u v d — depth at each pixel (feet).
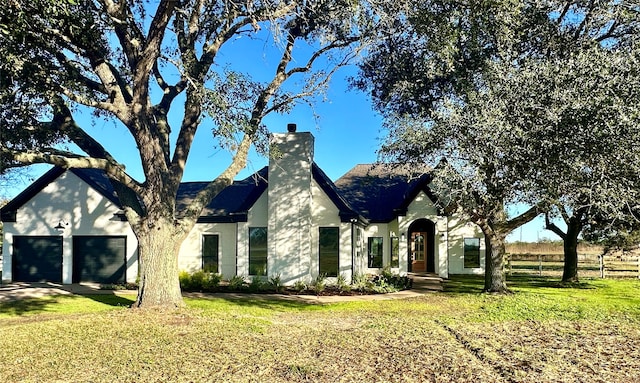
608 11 43.06
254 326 36.22
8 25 32.37
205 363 26.40
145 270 42.52
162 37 39.55
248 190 82.79
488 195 44.04
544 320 40.45
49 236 76.43
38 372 24.86
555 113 37.88
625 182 38.58
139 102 40.60
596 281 77.92
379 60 57.62
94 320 37.60
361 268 81.82
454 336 34.04
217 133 39.70
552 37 45.55
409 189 89.20
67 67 40.45
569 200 41.70
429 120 47.42
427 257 96.63
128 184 41.83
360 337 33.12
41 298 56.13
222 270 75.61
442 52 43.21
